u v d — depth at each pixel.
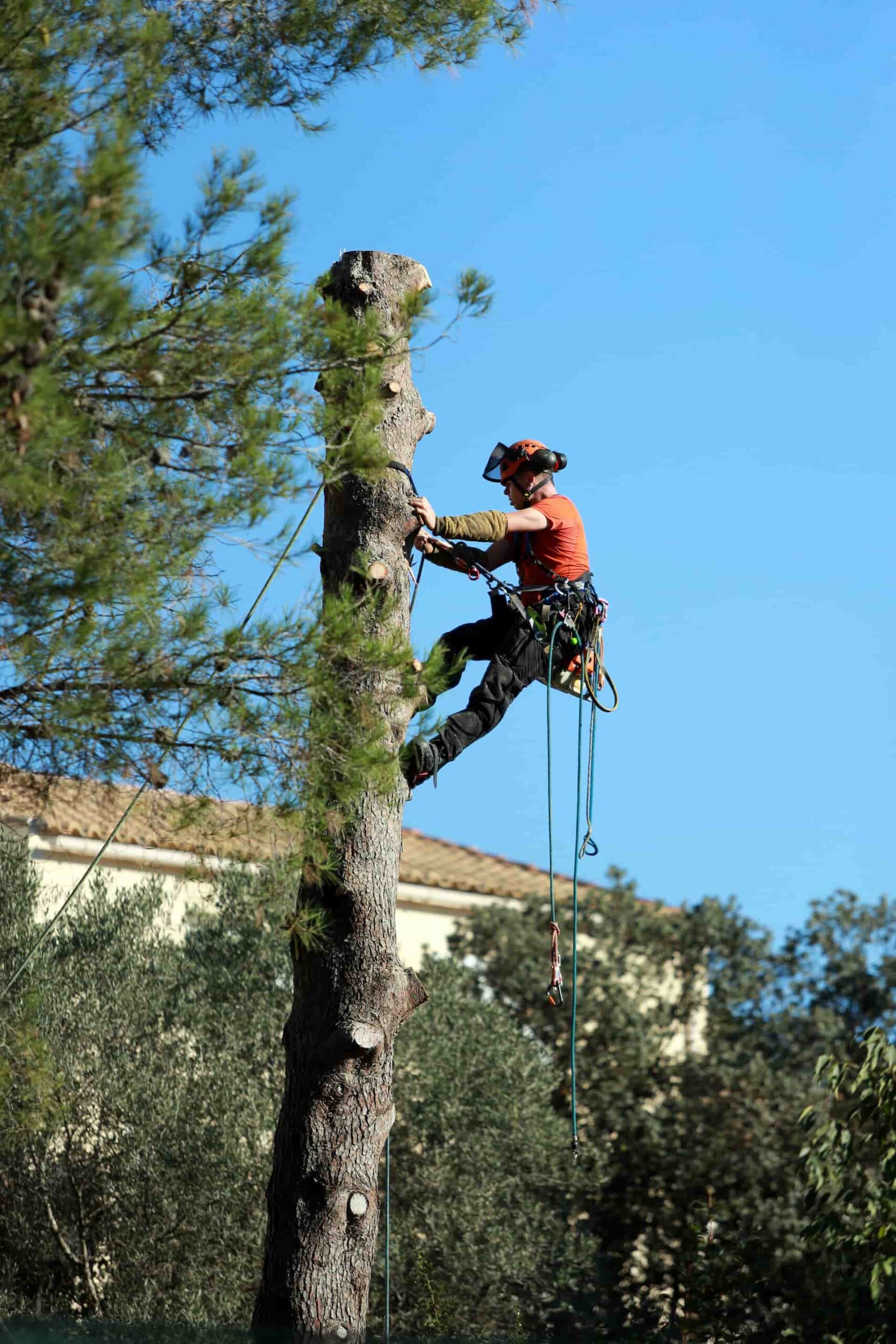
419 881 36.84
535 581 12.83
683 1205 31.38
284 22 13.53
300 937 10.62
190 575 10.23
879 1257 19.64
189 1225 22.75
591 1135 31.72
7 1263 22.19
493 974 34.53
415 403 12.02
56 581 9.45
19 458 8.56
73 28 10.05
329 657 10.33
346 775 10.26
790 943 43.19
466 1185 26.05
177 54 13.12
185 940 25.56
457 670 10.98
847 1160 20.56
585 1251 28.25
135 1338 10.45
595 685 13.33
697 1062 34.28
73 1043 22.55
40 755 10.23
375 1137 10.87
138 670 9.83
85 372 9.12
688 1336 26.94
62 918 24.16
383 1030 10.93
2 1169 22.56
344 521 11.60
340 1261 10.53
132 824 28.98
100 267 7.99
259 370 9.78
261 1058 24.45
